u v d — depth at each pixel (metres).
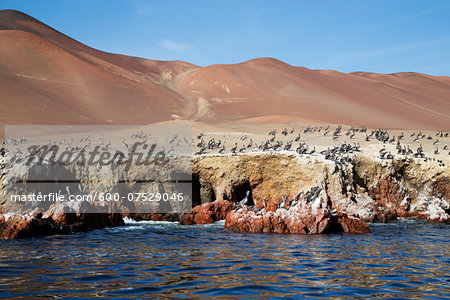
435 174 41.56
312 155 39.97
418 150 43.53
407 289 14.73
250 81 159.25
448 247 23.59
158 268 17.88
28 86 111.44
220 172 40.75
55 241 25.88
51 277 16.20
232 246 23.80
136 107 124.44
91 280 15.78
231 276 16.44
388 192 41.38
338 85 167.62
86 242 25.52
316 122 90.50
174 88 162.88
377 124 119.94
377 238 27.17
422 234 29.39
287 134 65.44
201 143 46.97
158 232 30.34
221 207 37.78
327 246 23.75
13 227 27.38
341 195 37.22
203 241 25.86
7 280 15.69
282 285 15.11
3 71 114.81
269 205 39.47
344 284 15.31
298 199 32.94
